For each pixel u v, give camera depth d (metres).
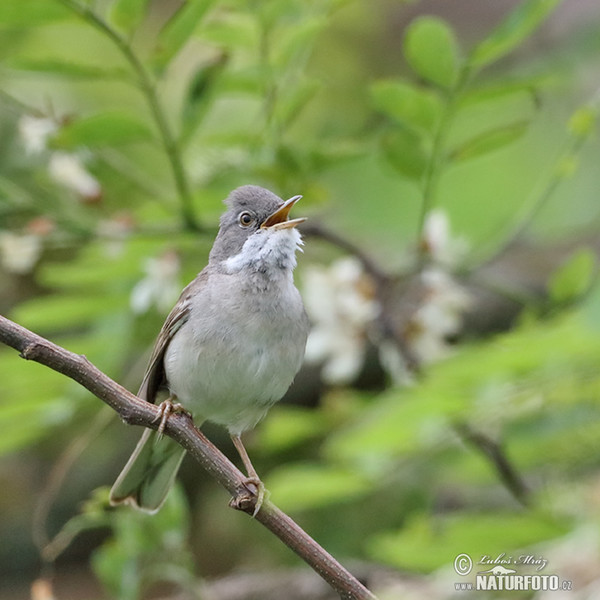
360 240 13.08
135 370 11.18
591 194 14.02
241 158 11.20
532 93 9.97
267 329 8.70
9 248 10.83
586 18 14.34
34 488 15.35
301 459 14.08
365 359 14.76
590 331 8.71
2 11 8.74
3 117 12.04
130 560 9.70
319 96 14.84
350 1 10.59
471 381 9.53
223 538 14.26
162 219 11.02
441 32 9.30
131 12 9.02
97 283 11.31
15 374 9.99
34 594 8.69
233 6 10.14
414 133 10.02
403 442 10.25
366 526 12.72
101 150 11.20
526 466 11.27
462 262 11.27
